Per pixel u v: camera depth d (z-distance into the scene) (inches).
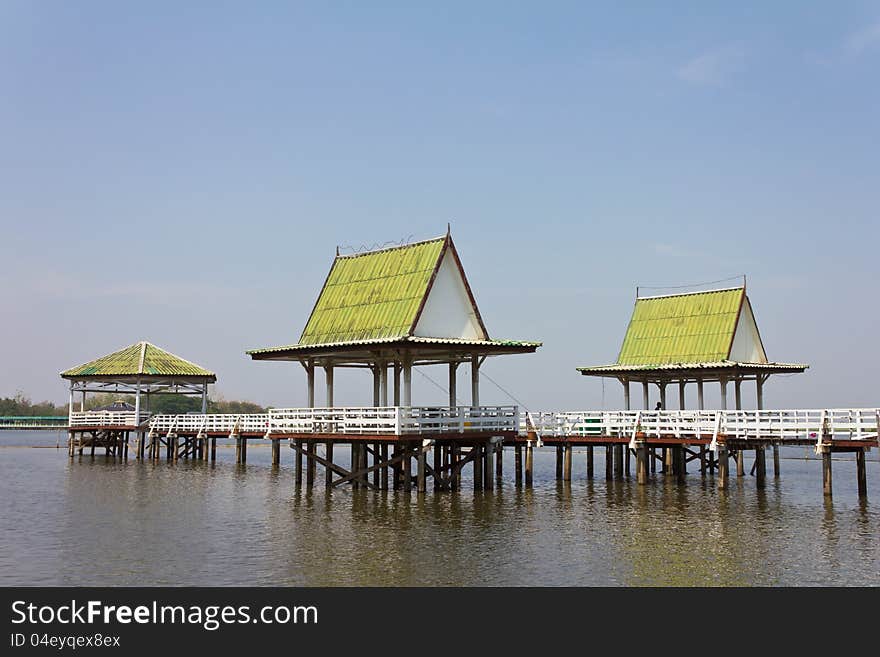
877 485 1668.3
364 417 1418.6
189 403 4512.8
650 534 1082.1
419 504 1342.3
